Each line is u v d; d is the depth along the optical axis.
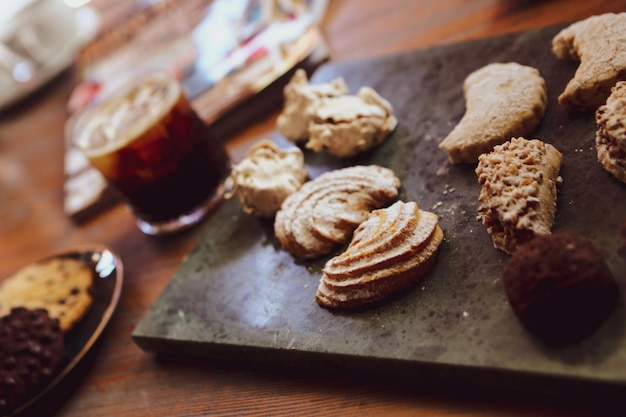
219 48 0.57
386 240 0.31
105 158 0.43
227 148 0.52
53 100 0.76
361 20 0.57
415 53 0.44
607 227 0.28
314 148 0.40
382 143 0.39
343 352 0.30
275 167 0.39
